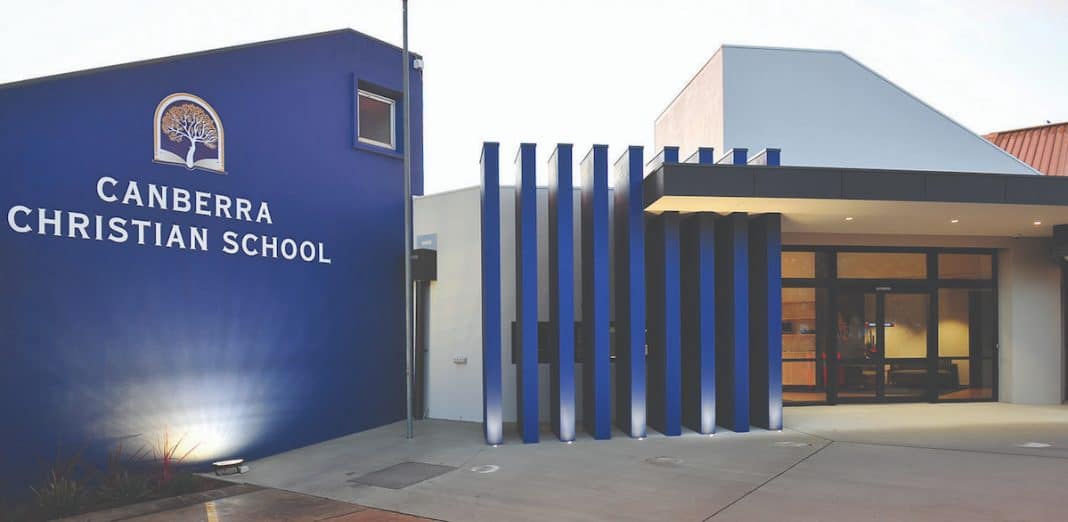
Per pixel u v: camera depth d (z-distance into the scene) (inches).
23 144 313.3
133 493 318.7
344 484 343.9
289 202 446.9
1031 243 570.9
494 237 443.2
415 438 462.3
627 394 457.4
